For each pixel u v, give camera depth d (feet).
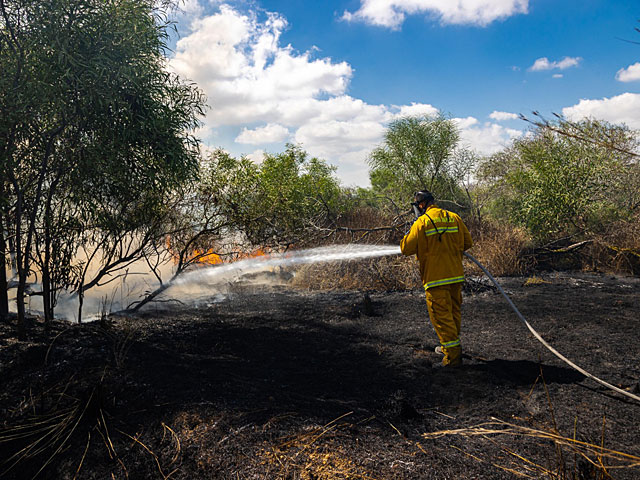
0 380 10.91
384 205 38.78
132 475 7.75
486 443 8.60
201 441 8.55
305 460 7.95
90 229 16.38
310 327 17.98
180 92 16.12
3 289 16.63
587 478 7.13
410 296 24.73
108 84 13.08
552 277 28.09
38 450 8.53
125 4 13.71
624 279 26.94
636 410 9.79
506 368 12.73
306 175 36.68
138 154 15.31
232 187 22.00
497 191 39.86
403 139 38.81
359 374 12.59
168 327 17.15
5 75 12.14
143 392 10.45
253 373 12.31
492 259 30.14
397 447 8.45
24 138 13.09
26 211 14.90
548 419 9.55
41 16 12.01
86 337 13.99
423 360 13.61
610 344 14.62
